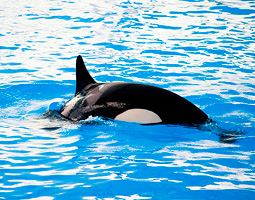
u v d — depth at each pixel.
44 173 16.39
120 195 14.70
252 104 25.25
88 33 41.75
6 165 17.08
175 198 14.50
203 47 37.81
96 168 16.84
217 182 15.66
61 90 27.78
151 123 20.38
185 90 27.77
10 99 25.88
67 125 21.45
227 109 24.42
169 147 18.86
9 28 42.94
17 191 14.97
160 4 54.53
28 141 19.66
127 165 17.11
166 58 34.88
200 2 55.75
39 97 26.47
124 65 33.00
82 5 53.56
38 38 39.94
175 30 43.12
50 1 55.94
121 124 20.70
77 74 23.50
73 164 17.22
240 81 29.73
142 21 46.28
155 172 16.48
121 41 39.38
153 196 14.63
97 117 21.22
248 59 34.75
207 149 18.66
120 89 21.70
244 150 18.59
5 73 30.80
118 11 50.62
